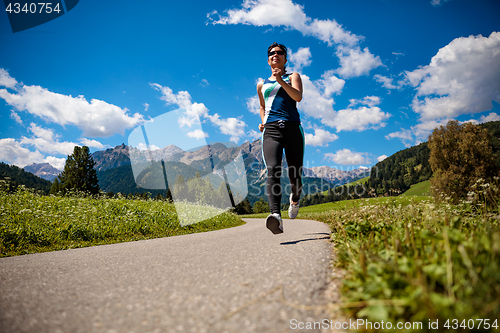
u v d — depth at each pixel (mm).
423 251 1267
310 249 2076
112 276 1605
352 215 4016
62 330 878
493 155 26328
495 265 847
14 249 3854
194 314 980
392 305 814
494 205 2607
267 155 2578
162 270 1692
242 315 954
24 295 1267
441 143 29328
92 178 44969
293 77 2727
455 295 833
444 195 3396
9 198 7762
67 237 5031
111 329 881
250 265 1657
